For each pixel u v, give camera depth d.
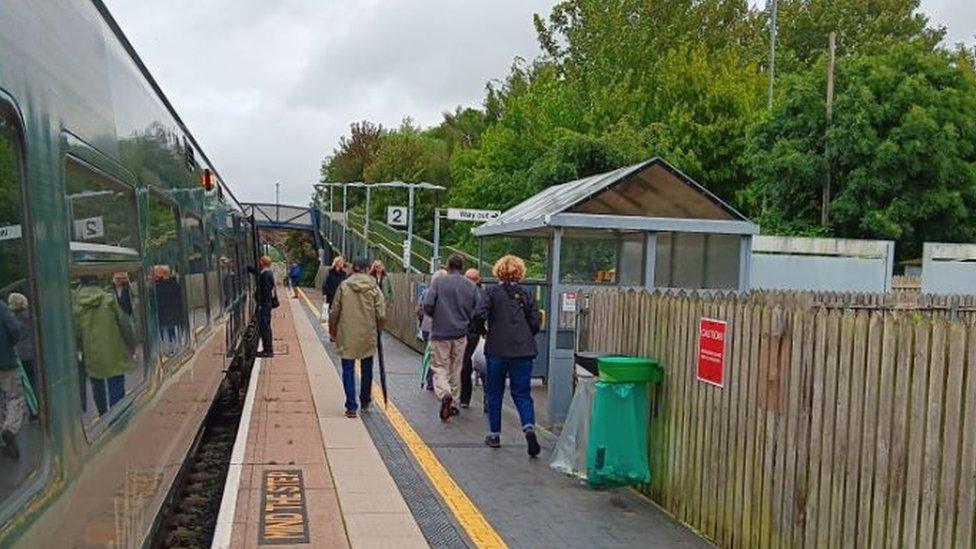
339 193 78.44
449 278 10.70
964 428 3.90
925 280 18.73
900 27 59.41
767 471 5.41
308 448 8.79
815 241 17.20
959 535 3.90
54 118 3.15
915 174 27.55
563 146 30.50
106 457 3.59
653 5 39.34
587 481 7.23
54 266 3.05
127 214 4.66
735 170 32.59
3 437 2.42
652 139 31.25
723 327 6.00
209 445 11.46
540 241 12.81
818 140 29.11
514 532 6.23
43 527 2.69
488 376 8.88
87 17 3.95
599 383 7.02
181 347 6.60
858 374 4.59
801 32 59.72
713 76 34.41
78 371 3.27
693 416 6.41
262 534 6.08
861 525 4.52
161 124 6.45
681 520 6.55
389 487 7.35
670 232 11.03
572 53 41.69
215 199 11.73
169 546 7.10
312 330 25.20
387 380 14.31
